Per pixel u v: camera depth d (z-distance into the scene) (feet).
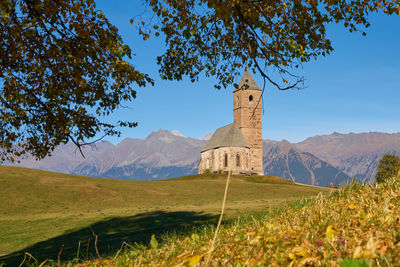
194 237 18.30
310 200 26.96
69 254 42.70
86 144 32.73
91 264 16.97
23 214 102.32
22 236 68.33
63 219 89.66
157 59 30.86
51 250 50.16
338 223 15.78
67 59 30.17
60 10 28.48
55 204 119.96
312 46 28.89
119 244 47.37
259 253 12.26
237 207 82.38
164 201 134.00
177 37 28.96
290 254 11.50
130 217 84.12
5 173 159.63
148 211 95.81
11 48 30.63
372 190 23.59
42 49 31.63
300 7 27.02
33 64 32.42
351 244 11.32
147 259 15.24
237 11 27.58
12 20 29.60
